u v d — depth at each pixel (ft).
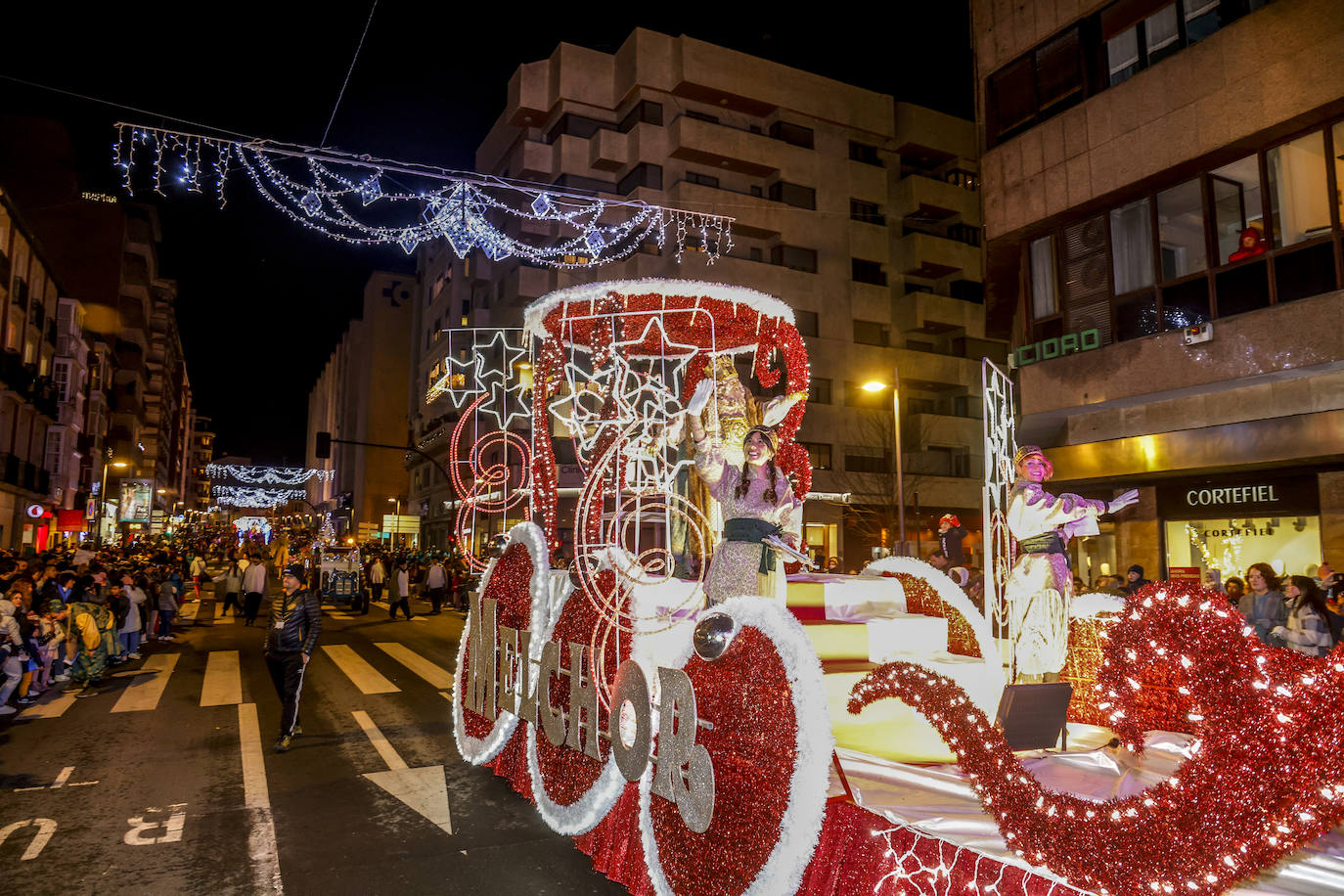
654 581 17.10
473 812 19.47
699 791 12.64
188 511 352.49
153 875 15.70
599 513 18.42
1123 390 43.55
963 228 134.51
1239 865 8.59
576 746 16.58
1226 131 38.86
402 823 18.72
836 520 118.93
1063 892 9.34
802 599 17.58
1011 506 17.25
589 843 16.49
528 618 19.95
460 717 24.02
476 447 23.58
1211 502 42.91
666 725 13.67
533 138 129.80
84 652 36.42
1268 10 37.27
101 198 158.92
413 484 200.85
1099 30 45.73
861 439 122.01
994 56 52.75
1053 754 14.62
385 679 38.91
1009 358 50.75
